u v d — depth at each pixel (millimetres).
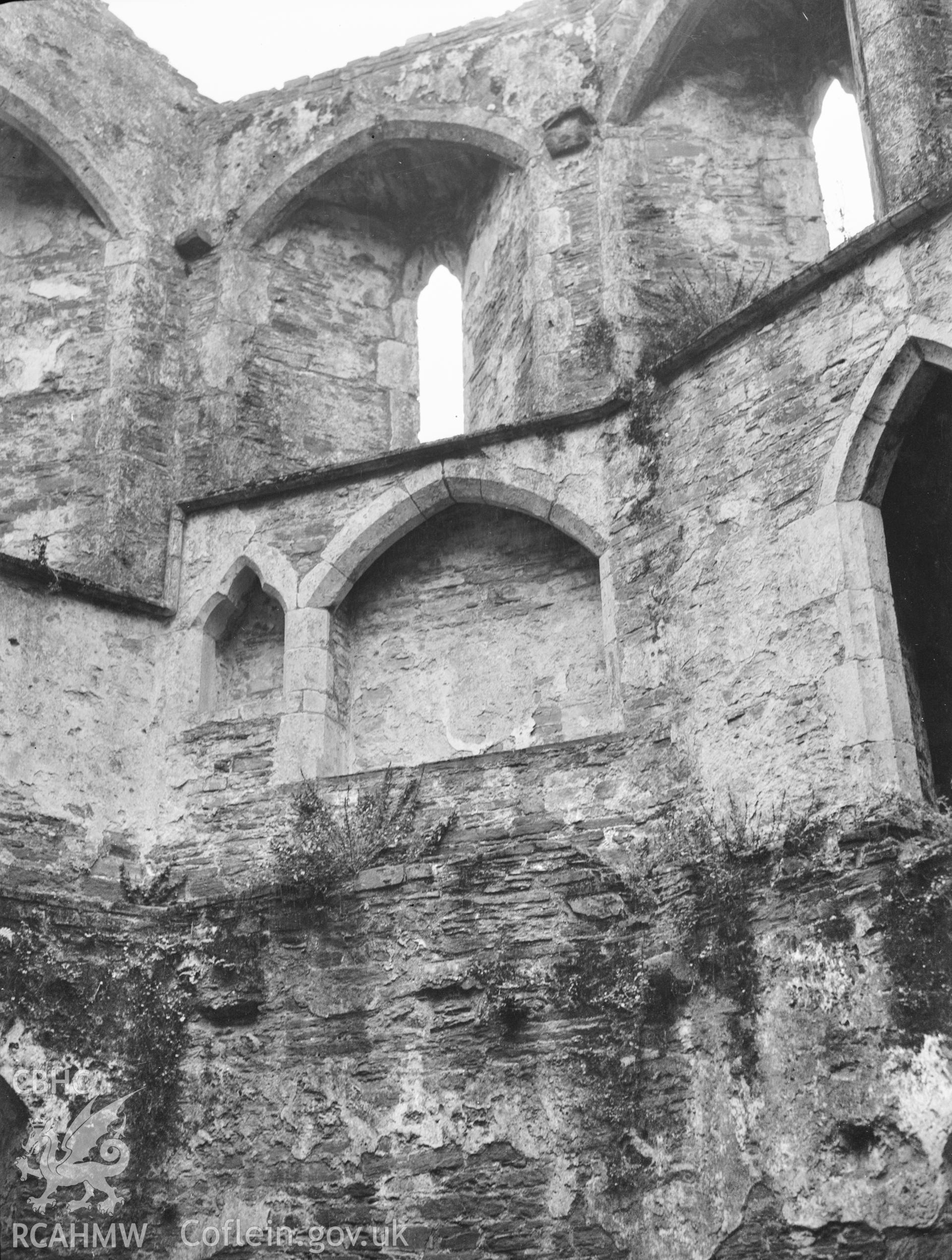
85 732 11117
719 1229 8414
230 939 10367
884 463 9219
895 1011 7980
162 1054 10172
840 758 8727
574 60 13016
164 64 14016
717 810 9297
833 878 8484
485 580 11422
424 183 13727
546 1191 9109
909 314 9086
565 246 12250
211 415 12570
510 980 9594
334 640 11391
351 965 10023
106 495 12102
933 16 10414
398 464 11469
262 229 13391
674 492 10289
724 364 10219
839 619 8961
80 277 13180
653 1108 8945
